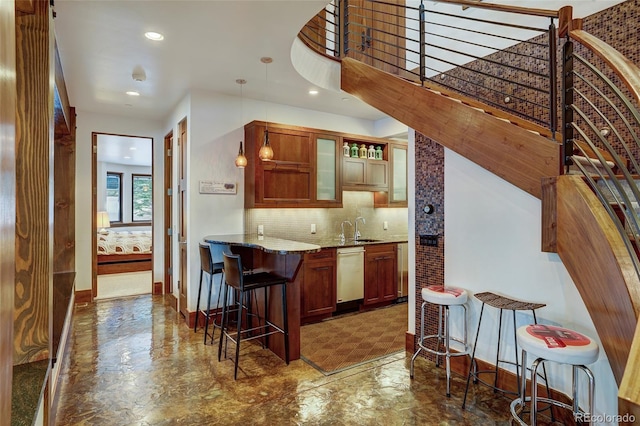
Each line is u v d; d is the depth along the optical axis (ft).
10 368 2.26
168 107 15.35
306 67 11.90
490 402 8.18
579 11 8.80
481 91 10.76
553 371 7.76
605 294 5.53
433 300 8.97
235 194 14.07
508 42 10.10
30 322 5.58
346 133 15.65
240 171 14.19
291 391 8.64
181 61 10.57
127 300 16.71
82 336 12.12
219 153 13.66
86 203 16.21
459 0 8.29
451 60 11.59
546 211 6.72
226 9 7.79
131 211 34.99
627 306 5.00
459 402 8.18
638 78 4.31
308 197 14.47
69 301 11.12
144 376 9.33
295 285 10.48
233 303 13.62
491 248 8.92
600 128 8.52
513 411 6.72
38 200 5.61
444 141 8.76
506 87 10.14
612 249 5.35
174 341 11.75
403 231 19.69
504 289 8.64
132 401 8.14
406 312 15.38
